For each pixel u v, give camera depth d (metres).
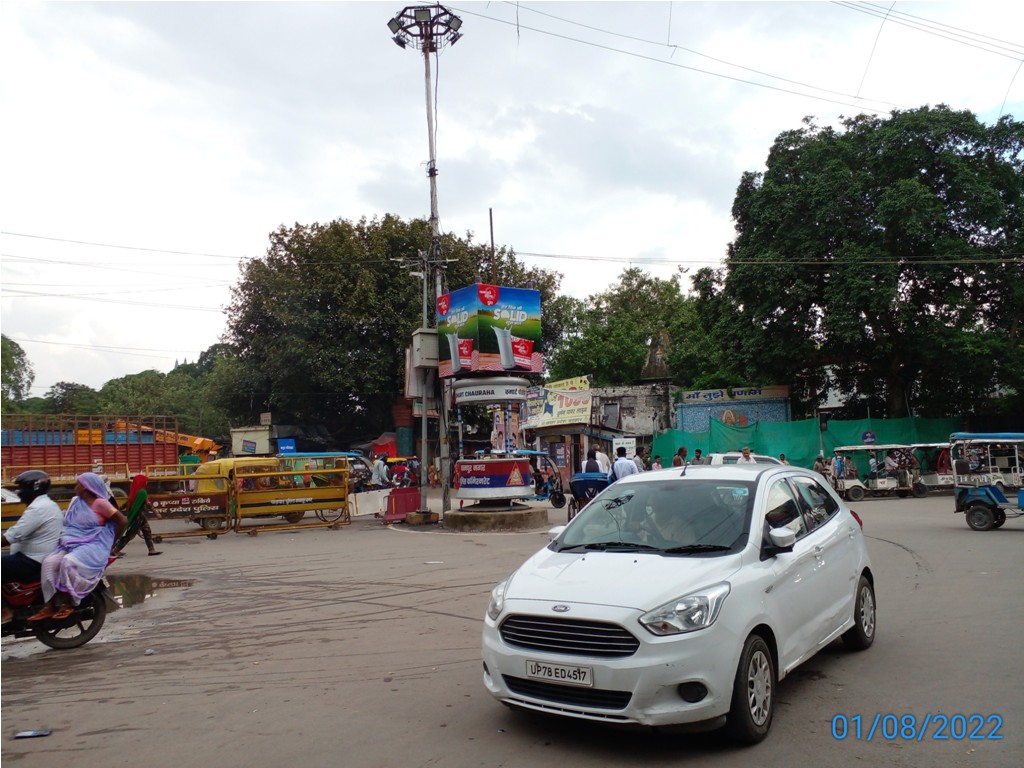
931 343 28.28
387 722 4.98
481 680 5.84
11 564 7.31
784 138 31.64
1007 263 28.33
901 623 7.34
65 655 7.18
